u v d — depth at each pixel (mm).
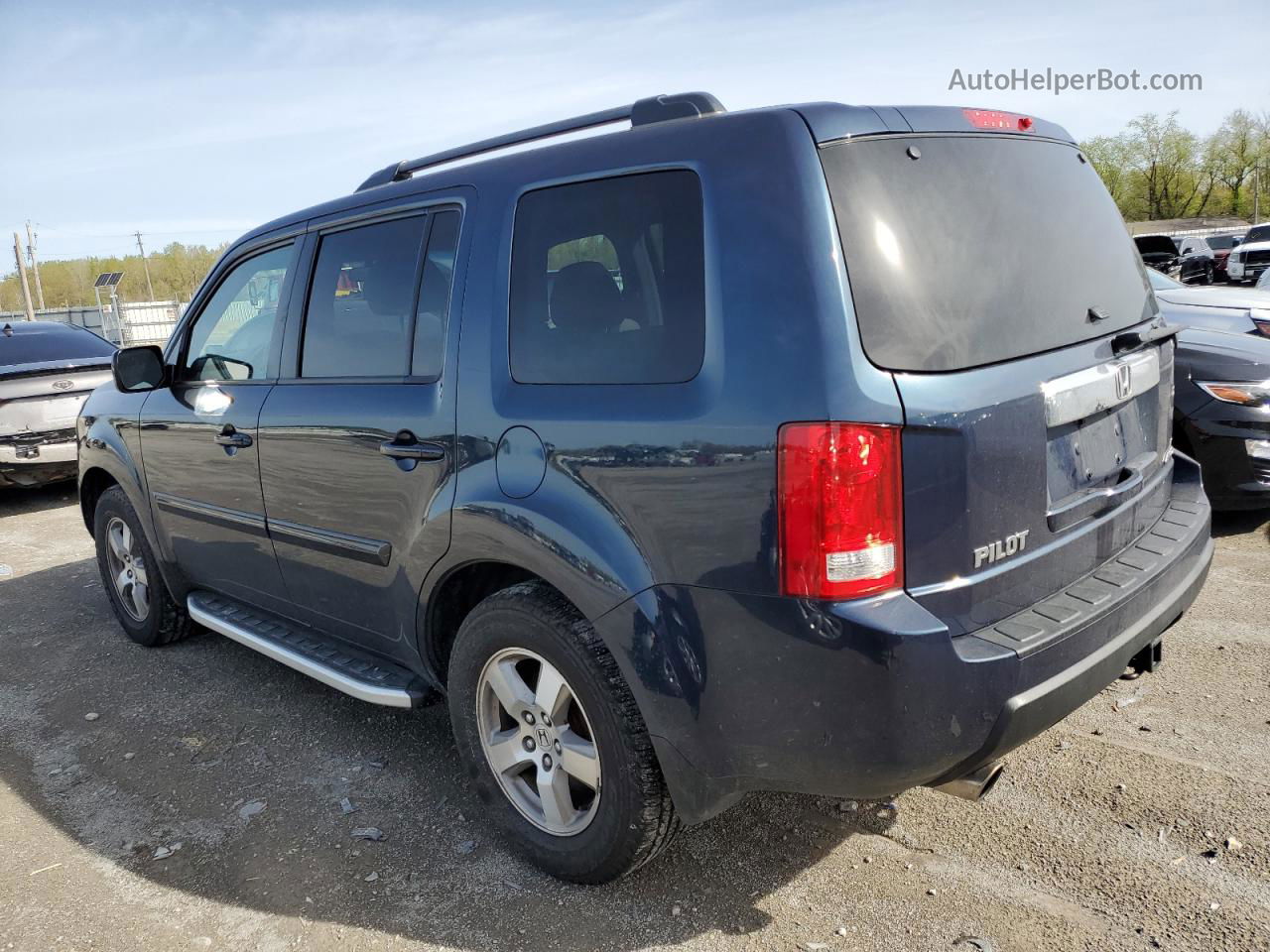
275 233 3518
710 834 2773
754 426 1962
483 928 2436
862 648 1883
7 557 6574
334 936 2441
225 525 3684
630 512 2184
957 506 1978
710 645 2076
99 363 8570
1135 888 2396
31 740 3699
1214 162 59281
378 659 3238
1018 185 2334
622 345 2271
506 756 2666
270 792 3184
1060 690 2047
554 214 2484
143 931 2508
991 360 2072
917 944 2262
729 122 2168
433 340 2768
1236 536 5098
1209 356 4984
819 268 1935
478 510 2512
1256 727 3111
